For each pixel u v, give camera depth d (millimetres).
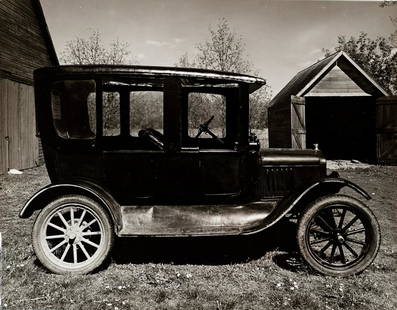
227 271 3512
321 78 12438
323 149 15992
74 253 3361
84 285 3168
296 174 3877
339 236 3400
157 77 3463
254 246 4203
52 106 3484
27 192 7355
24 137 11469
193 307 2809
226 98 3816
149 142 3684
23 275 3318
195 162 3598
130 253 3982
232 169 3664
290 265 3639
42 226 3299
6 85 10383
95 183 3461
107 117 3666
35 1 11992
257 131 17047
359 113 15031
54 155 3512
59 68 3416
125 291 3070
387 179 9141
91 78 3424
